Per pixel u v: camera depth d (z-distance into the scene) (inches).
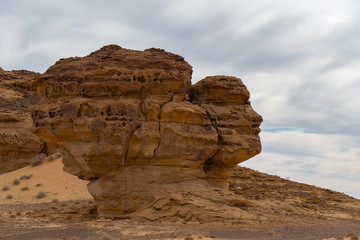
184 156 996.6
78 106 960.9
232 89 1061.8
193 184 1000.2
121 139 954.7
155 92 1003.9
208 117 1043.9
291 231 802.8
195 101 1074.7
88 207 1203.2
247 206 999.0
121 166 992.9
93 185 1013.2
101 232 804.0
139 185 989.2
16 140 2260.1
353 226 906.1
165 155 986.7
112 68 995.9
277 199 1215.6
